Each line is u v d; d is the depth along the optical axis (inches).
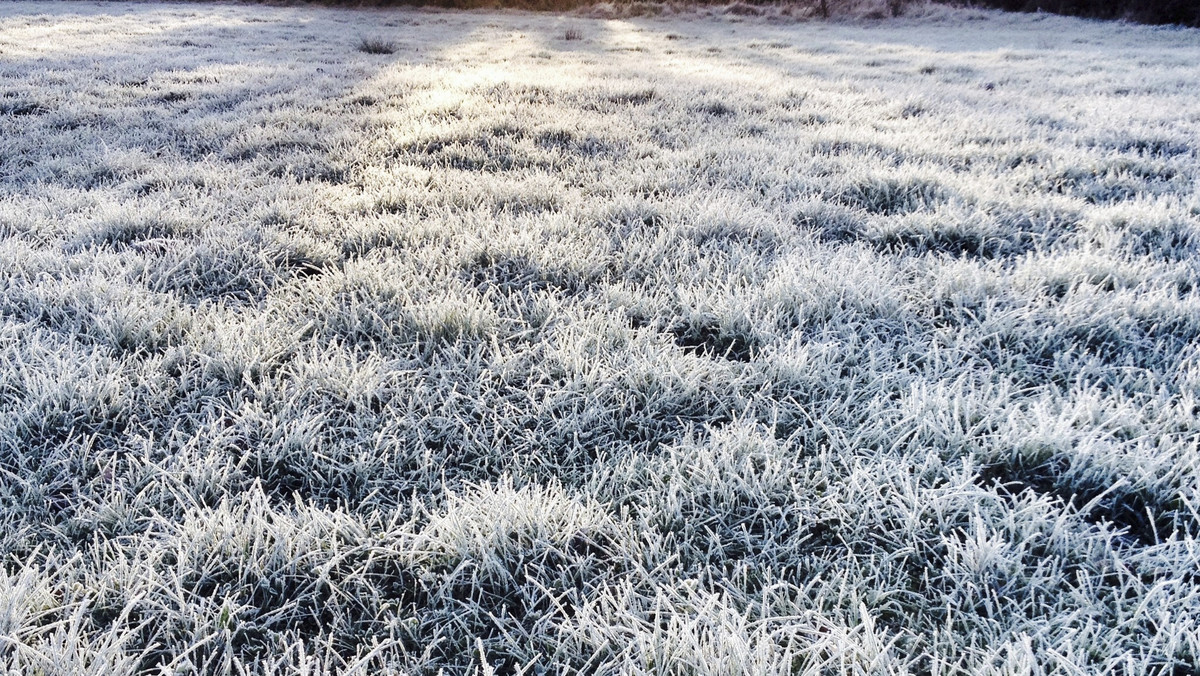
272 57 479.8
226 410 81.6
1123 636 52.6
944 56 551.2
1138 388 85.1
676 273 121.4
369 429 80.0
